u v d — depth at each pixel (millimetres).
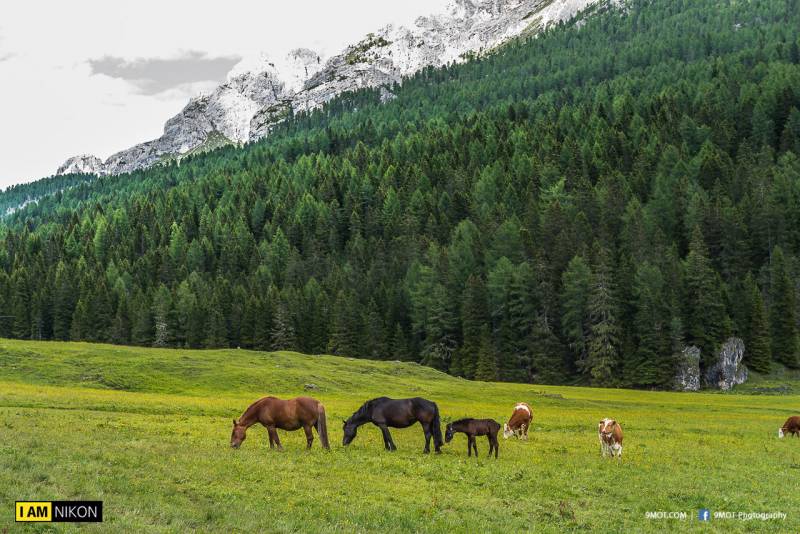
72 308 157000
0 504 16047
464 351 129625
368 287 157250
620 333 122375
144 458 22969
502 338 129875
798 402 83000
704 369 118375
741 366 116938
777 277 123875
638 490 24172
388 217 197125
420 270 148125
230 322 146000
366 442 33469
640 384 117000
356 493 20875
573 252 143875
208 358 82625
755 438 43781
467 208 189625
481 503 20734
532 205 168250
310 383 71625
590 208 167625
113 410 43438
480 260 155625
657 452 34688
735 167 174750
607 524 19531
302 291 156000
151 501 17797
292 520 17312
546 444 36375
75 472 19797
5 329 157000
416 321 142000
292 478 22125
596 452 33812
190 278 168000
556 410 62438
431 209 193375
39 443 23922
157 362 75188
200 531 15797
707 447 37812
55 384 64875
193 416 42625
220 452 25844
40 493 17219
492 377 123812
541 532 18219
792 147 180375
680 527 19641
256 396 63781
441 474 24562
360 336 138625
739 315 123688
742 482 26688
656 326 117812
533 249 146250
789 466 31703
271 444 28344
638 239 142875
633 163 192375
